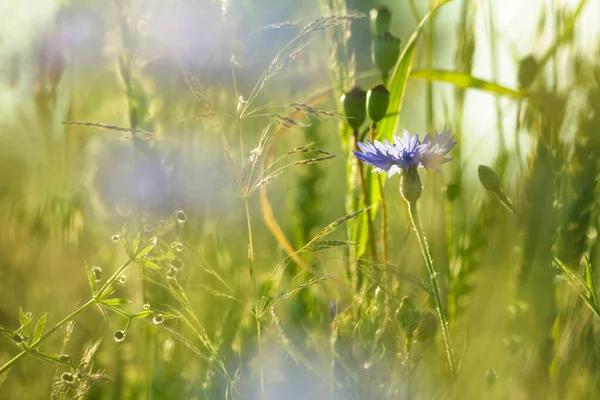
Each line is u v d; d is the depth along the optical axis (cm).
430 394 86
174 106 92
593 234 88
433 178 95
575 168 88
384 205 90
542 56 93
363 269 85
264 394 84
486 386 86
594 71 90
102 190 93
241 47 92
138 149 92
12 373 90
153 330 90
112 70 95
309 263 95
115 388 90
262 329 89
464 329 90
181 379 89
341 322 86
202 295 92
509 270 91
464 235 91
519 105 93
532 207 88
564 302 87
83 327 93
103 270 93
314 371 87
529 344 87
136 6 92
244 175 85
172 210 90
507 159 94
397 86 95
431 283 85
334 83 95
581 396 85
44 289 94
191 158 91
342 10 93
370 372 84
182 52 92
